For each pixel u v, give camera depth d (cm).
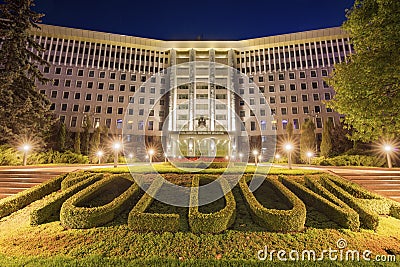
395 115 705
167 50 4750
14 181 950
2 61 1683
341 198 697
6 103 1609
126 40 4591
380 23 689
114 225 581
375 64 670
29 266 422
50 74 4153
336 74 890
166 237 531
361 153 1986
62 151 2502
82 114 4147
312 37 4475
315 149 2633
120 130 4188
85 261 439
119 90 4384
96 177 816
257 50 4706
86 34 4409
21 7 1788
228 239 527
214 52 4738
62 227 574
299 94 4362
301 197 728
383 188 895
